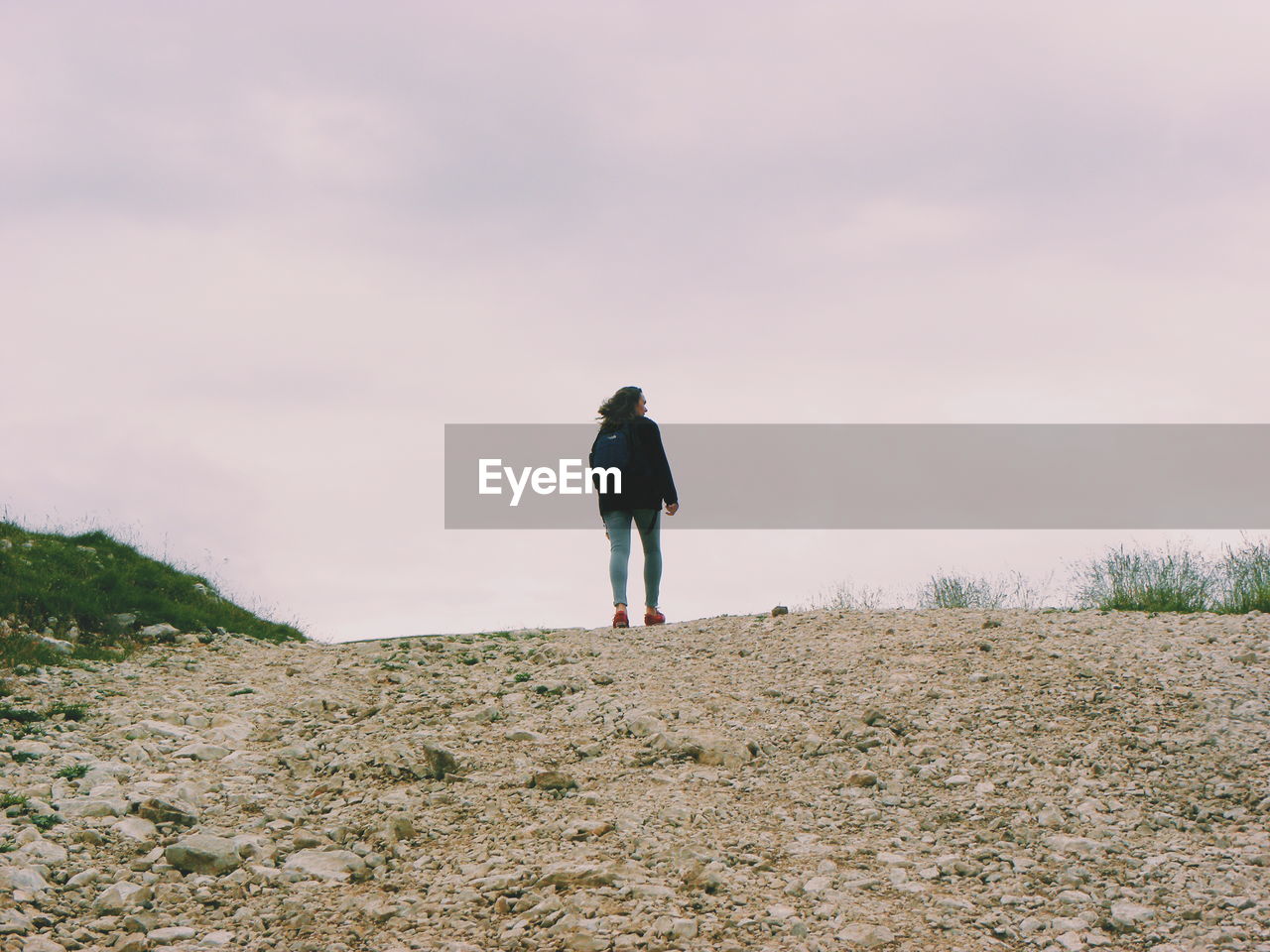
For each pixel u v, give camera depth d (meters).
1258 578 8.09
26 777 4.95
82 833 4.29
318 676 7.11
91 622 8.62
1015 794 4.61
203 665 7.66
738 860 4.05
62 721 5.93
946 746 5.16
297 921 3.66
